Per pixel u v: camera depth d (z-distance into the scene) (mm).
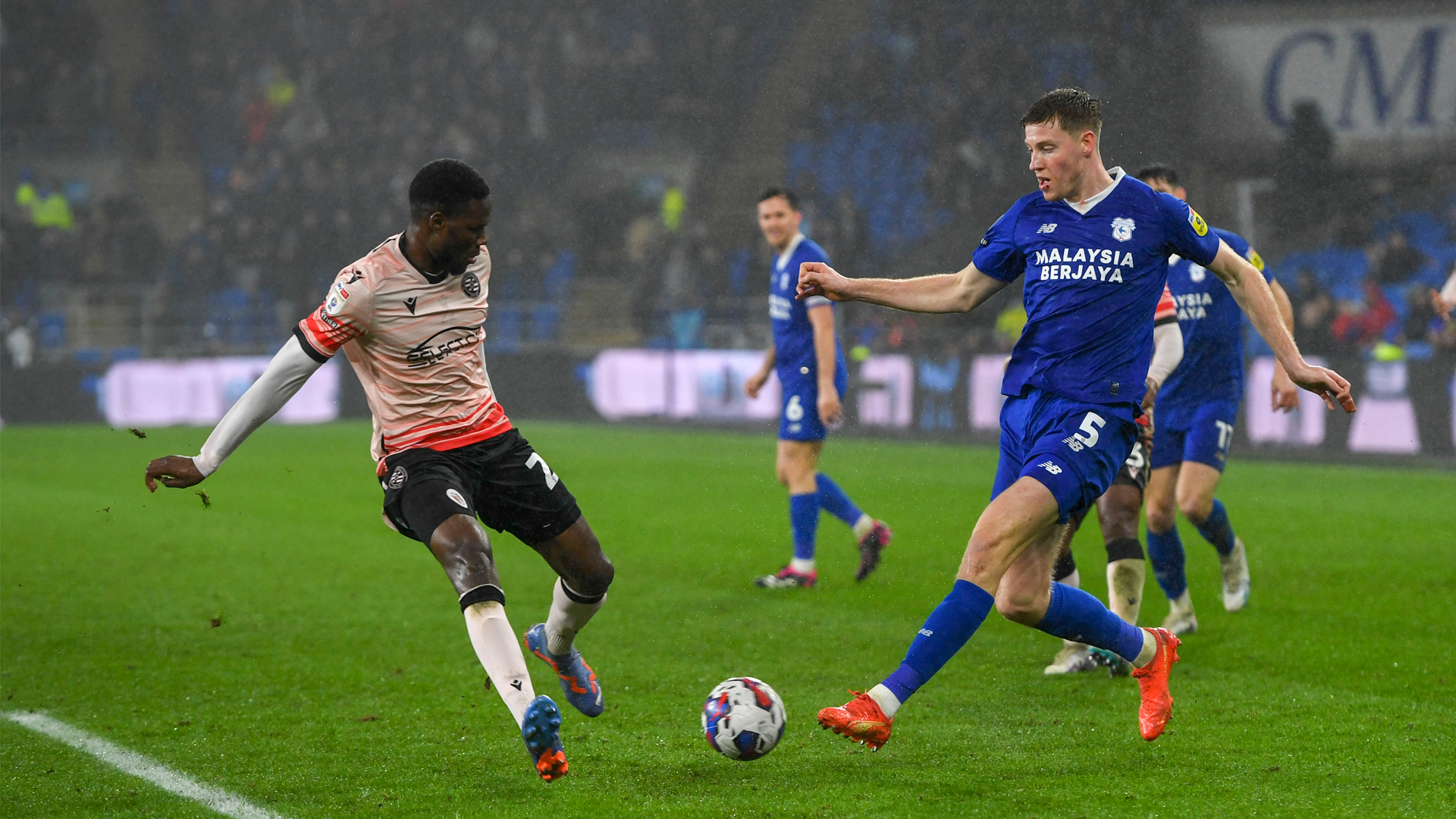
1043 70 58031
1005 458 11797
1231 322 16656
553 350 54844
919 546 24062
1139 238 11086
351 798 10625
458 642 16609
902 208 61781
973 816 9875
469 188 10508
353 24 72500
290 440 46312
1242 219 51969
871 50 65062
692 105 70562
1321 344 42656
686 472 36094
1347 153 50656
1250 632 16594
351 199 67625
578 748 11852
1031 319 11469
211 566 22516
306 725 12875
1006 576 11188
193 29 73875
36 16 71062
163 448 42969
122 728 12906
